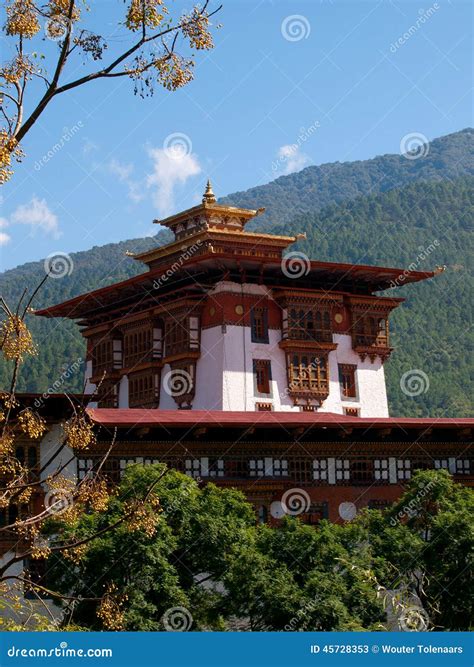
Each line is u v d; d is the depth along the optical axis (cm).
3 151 2425
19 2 2544
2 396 2464
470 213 17425
